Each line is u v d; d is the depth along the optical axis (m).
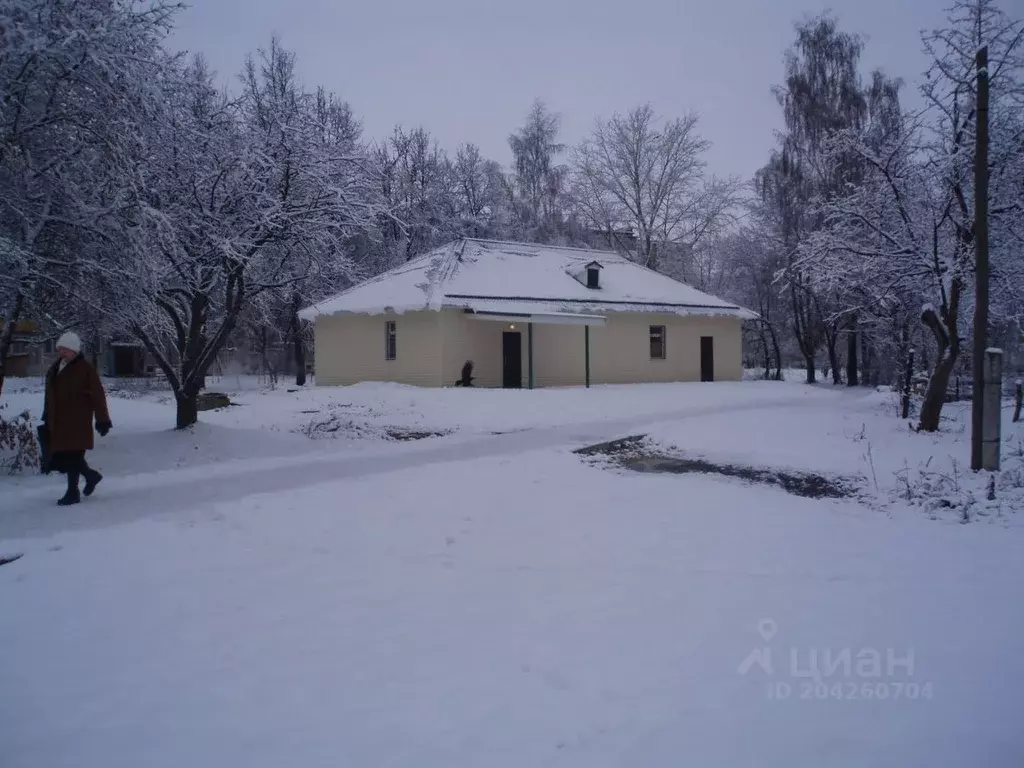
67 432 8.61
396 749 3.38
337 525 7.66
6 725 3.67
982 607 5.22
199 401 20.84
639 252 45.44
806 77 34.72
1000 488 9.39
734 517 8.00
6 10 9.74
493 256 31.25
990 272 15.05
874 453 12.14
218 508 8.41
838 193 30.69
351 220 14.48
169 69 12.27
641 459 12.10
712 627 4.83
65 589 5.70
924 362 29.88
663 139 44.69
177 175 13.45
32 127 10.42
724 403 20.94
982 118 10.70
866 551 6.71
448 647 4.52
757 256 41.28
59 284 10.97
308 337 38.88
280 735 3.52
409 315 26.94
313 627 4.88
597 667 4.22
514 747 3.38
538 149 48.91
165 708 3.81
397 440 14.47
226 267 14.05
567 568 6.16
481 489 9.46
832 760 3.27
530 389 23.69
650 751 3.35
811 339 38.25
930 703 3.80
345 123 36.97
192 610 5.23
